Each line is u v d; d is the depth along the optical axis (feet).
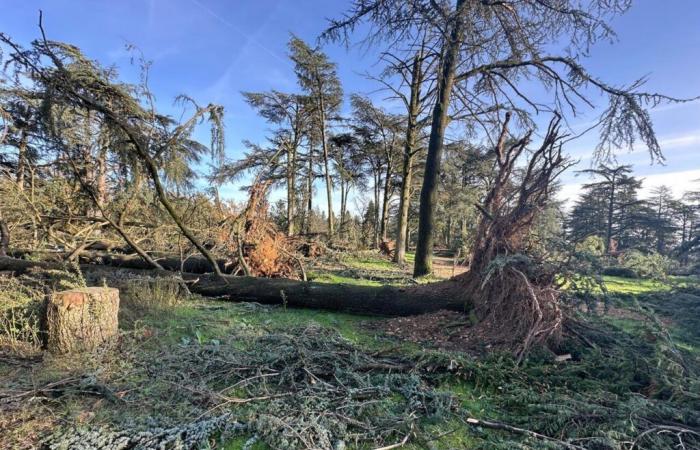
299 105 58.70
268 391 7.71
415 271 25.63
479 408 7.61
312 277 24.61
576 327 10.87
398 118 54.44
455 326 12.73
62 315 9.35
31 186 19.74
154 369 8.41
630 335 10.12
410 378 8.34
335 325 13.74
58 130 14.84
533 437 6.33
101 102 14.97
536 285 11.17
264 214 23.21
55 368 8.35
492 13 21.07
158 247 23.21
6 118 16.85
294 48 49.85
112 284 15.15
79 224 21.06
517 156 14.32
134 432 6.05
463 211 55.98
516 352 9.76
